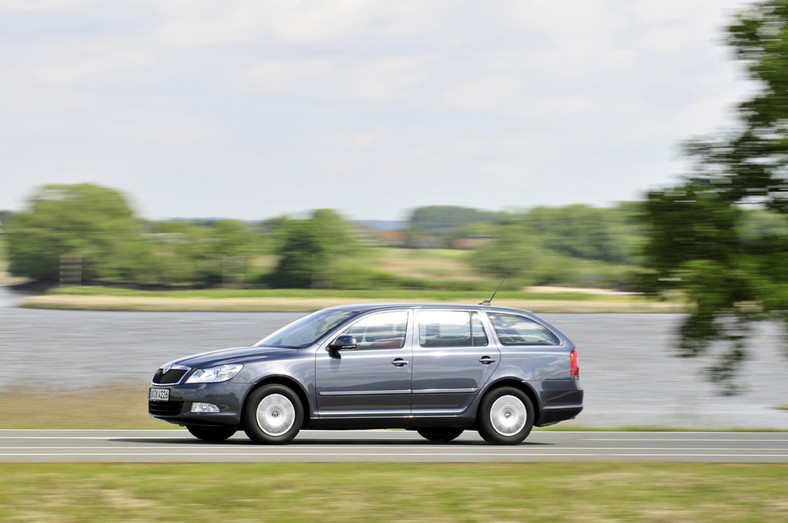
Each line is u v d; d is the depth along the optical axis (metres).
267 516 17.80
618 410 58.03
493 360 31.84
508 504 19.08
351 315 31.34
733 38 46.16
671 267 44.53
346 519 17.80
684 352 44.62
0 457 25.38
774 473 23.25
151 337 161.00
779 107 44.28
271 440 29.66
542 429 41.31
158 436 33.12
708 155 46.31
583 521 18.09
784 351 43.34
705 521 18.36
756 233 45.41
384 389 30.69
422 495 19.61
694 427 47.56
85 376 82.06
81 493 18.98
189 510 18.02
